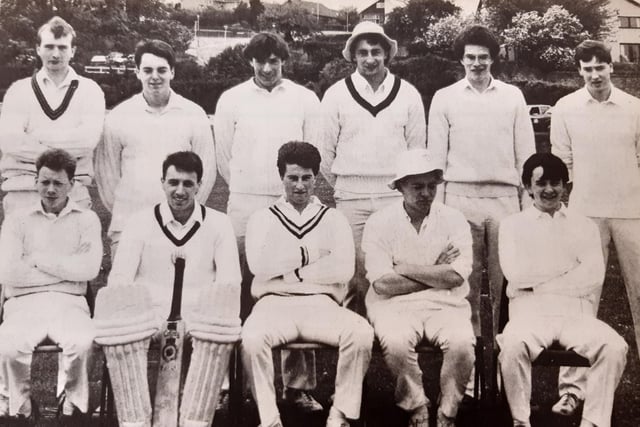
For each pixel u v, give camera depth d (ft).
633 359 10.89
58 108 10.54
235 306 8.24
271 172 10.57
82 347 8.63
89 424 8.96
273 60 10.52
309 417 9.31
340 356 8.41
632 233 10.62
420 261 9.30
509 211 10.63
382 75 10.67
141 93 10.74
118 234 10.61
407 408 8.63
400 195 10.60
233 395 8.84
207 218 9.48
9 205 10.61
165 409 8.39
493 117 10.47
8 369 8.68
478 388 9.08
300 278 9.29
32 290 9.42
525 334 8.41
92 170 10.69
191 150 10.69
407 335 8.46
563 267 9.21
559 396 9.84
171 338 8.38
